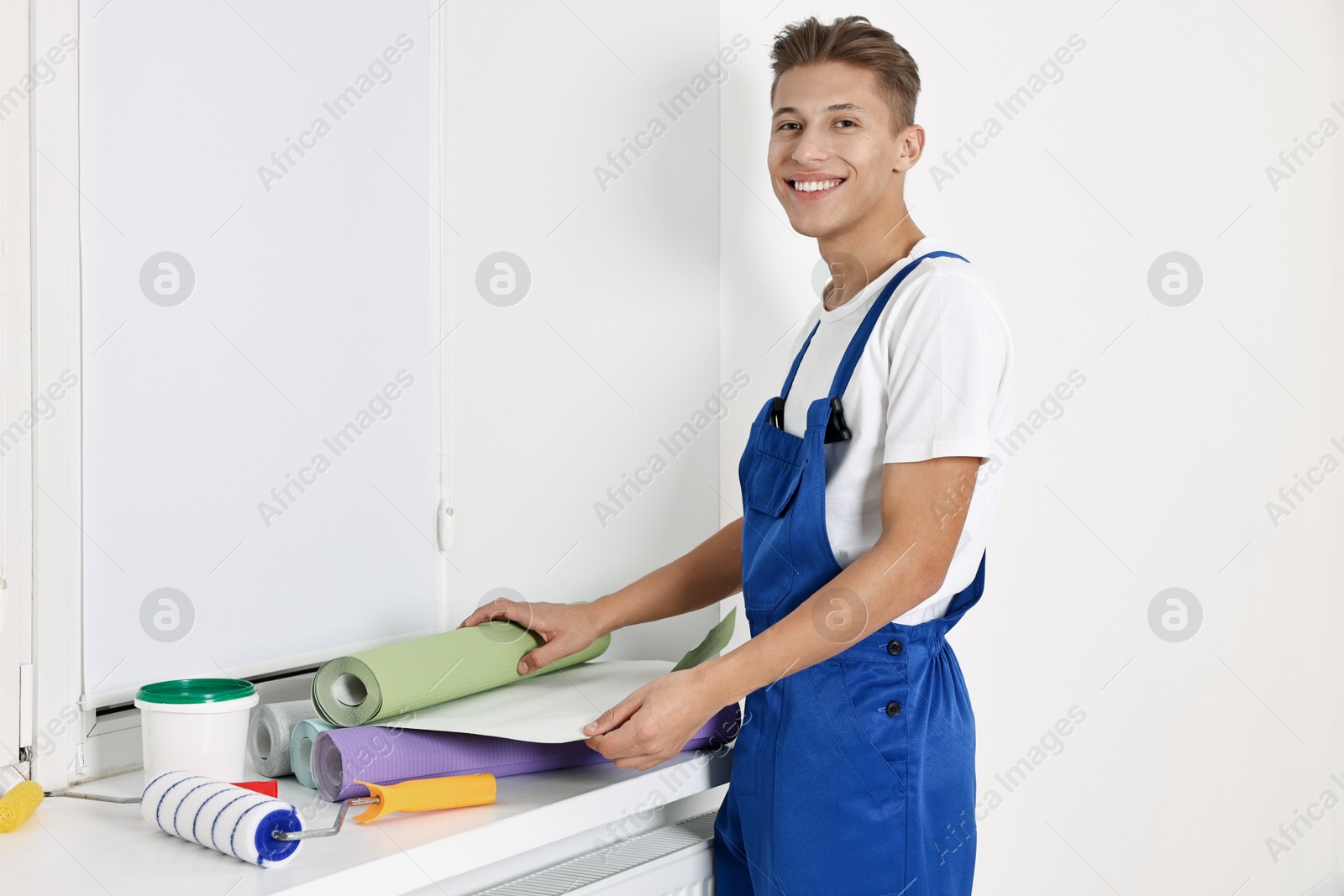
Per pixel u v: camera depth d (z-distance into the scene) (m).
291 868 0.81
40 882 0.78
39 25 0.96
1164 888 2.09
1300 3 2.27
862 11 1.61
